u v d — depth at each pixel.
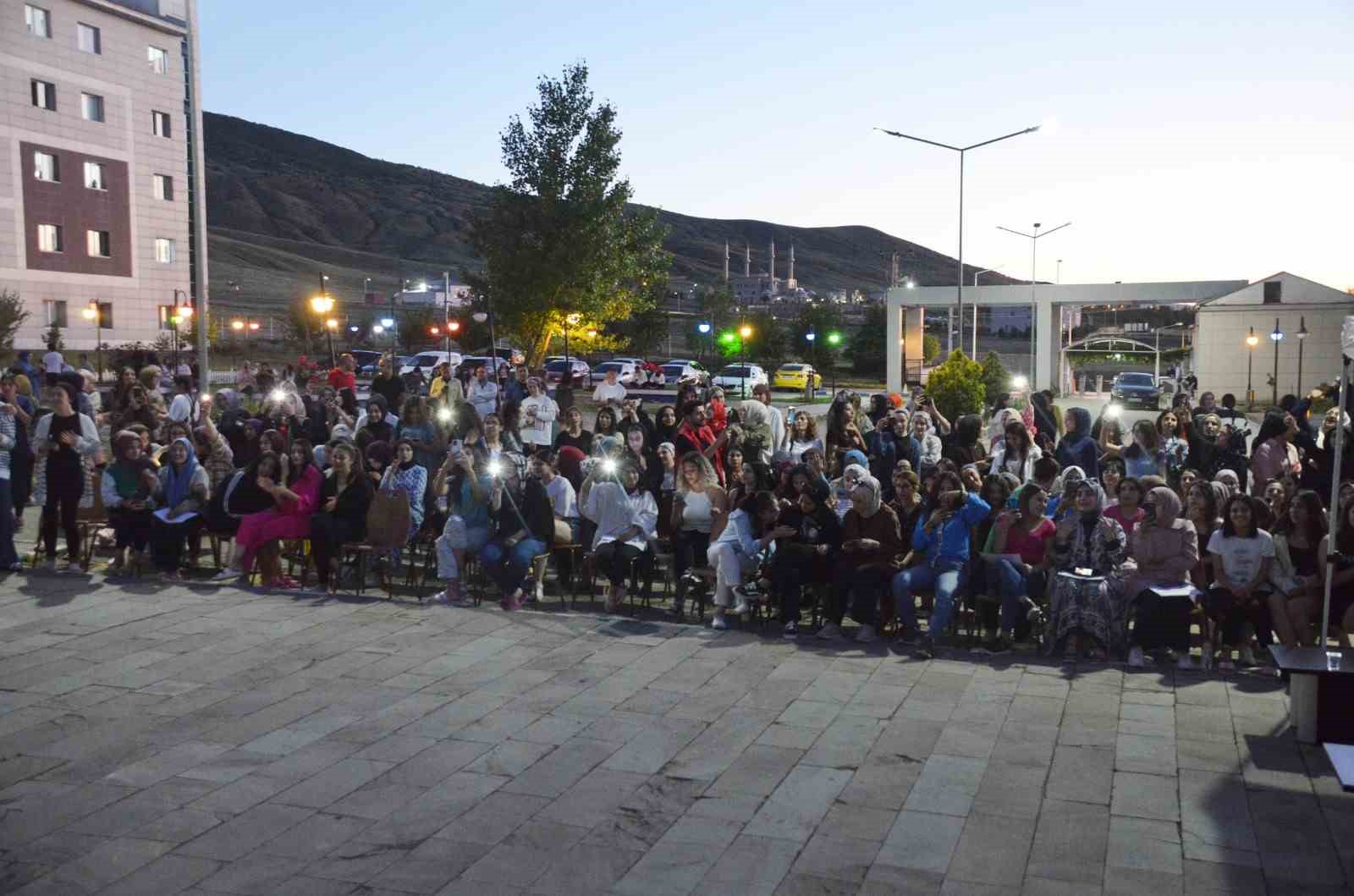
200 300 20.36
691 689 7.95
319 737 6.93
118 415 14.83
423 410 13.52
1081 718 7.32
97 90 51.19
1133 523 9.20
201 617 9.85
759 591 9.70
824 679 8.20
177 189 56.31
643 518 10.73
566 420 13.38
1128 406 48.72
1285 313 51.12
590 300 36.41
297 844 5.45
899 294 54.41
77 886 5.03
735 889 5.01
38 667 8.34
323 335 73.50
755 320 71.75
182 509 11.28
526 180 35.69
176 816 5.77
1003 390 38.06
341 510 11.15
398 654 8.77
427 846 5.45
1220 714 7.39
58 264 49.56
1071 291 52.88
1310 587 8.34
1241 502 8.54
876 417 15.10
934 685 8.06
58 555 12.35
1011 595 9.02
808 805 5.92
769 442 14.48
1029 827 5.65
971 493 9.45
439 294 89.50
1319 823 5.66
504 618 9.95
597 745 6.81
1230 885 5.01
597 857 5.33
